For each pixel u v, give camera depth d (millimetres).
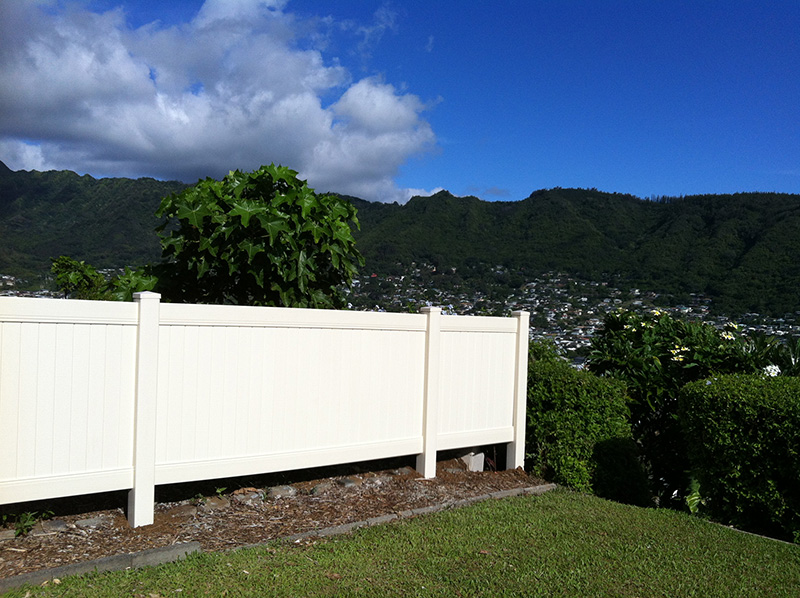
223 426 5090
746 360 7688
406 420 6387
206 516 4973
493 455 7551
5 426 4062
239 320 5148
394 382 6273
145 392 4598
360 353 5996
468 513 5496
